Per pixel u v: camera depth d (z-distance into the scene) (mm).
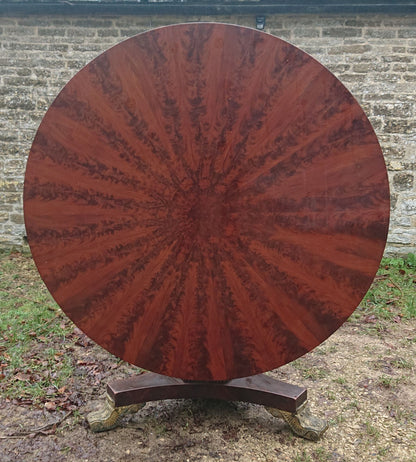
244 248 1906
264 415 2389
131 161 1871
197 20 5273
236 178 1863
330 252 1880
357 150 1809
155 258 1932
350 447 2146
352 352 3176
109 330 1995
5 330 3359
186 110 1822
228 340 1980
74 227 1921
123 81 1819
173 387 2209
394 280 4719
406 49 5102
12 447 2127
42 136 1875
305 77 1779
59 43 5422
